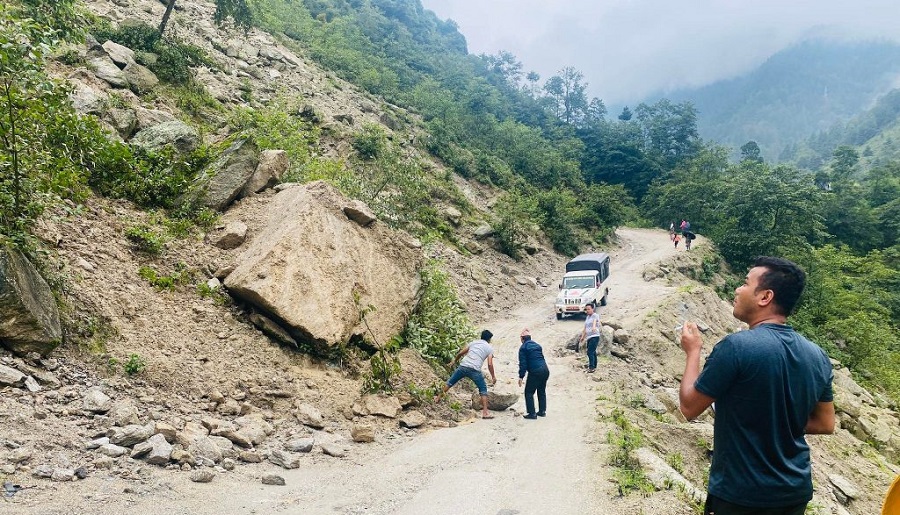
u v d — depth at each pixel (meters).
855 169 101.44
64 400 5.51
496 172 42.78
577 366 13.79
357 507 5.11
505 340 17.52
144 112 14.37
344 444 6.95
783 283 2.63
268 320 8.75
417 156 35.91
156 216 9.89
